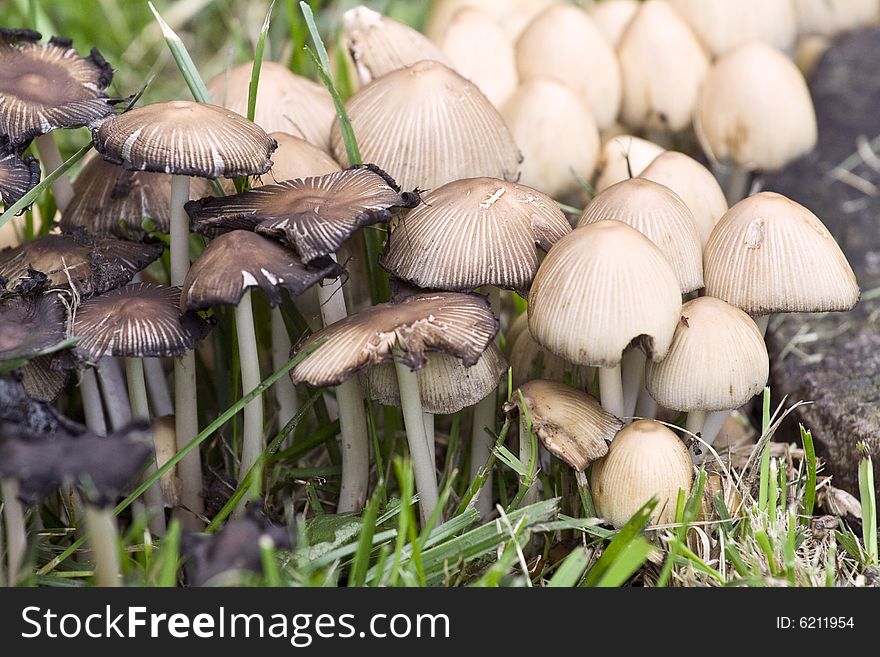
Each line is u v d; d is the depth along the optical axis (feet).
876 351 2.13
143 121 1.87
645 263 1.88
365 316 1.88
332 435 2.03
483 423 2.00
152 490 1.96
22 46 1.97
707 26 2.34
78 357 1.86
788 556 1.90
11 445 1.77
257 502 1.89
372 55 2.14
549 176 2.18
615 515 1.92
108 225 1.99
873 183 2.36
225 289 1.85
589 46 2.27
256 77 2.01
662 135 2.35
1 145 1.92
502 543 1.93
